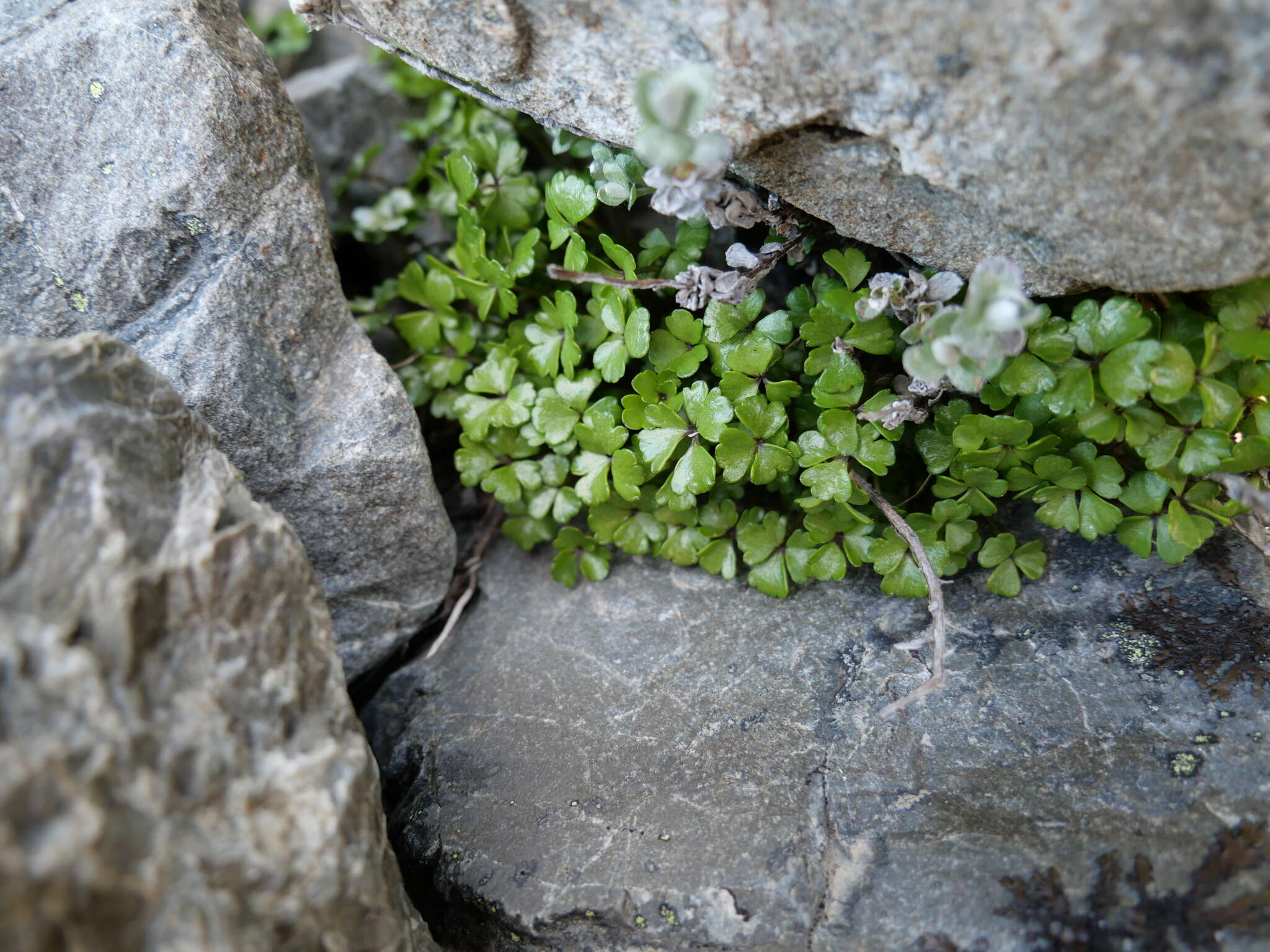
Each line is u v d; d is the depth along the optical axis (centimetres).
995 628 21
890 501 22
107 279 21
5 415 17
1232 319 19
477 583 24
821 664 21
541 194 23
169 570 17
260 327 21
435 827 20
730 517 22
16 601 17
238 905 17
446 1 19
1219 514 20
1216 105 17
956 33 17
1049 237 19
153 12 20
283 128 21
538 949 19
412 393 24
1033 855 19
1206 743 19
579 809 20
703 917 19
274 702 18
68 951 16
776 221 20
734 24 18
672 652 22
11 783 16
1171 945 18
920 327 19
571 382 22
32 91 20
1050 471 20
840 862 19
